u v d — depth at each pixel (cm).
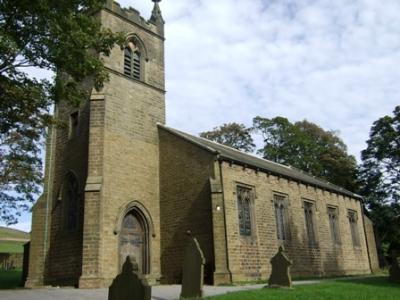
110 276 2473
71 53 1700
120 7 3120
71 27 1673
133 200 2761
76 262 2577
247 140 6116
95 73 1866
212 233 2539
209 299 1498
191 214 2720
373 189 5356
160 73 3300
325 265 3500
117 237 2588
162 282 2750
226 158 2755
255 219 2884
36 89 1739
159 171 3000
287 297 1568
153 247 2794
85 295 1864
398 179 5241
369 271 4144
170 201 2869
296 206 3381
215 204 2558
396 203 5206
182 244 2719
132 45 3155
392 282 2336
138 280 1190
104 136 2688
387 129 5303
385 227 5241
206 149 2759
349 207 4188
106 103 2783
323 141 6462
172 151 2961
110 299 1239
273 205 3114
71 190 2819
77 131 2881
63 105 3031
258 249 2819
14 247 7275
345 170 5875
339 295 1675
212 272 2452
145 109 3067
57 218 2816
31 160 2892
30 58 1686
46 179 2948
